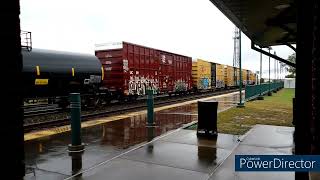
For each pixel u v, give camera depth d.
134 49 20.81
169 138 8.44
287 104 20.61
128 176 5.13
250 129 9.88
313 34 3.01
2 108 1.72
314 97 3.14
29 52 12.97
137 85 21.09
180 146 7.41
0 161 1.71
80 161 6.14
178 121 12.38
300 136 3.16
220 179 4.95
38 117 13.69
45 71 13.40
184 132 9.45
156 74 24.25
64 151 7.04
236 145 7.48
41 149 7.26
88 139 8.52
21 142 1.84
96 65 16.86
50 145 7.73
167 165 5.77
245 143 7.71
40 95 13.59
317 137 3.22
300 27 3.04
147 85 22.59
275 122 11.49
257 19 9.16
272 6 7.54
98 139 8.52
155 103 21.08
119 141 8.22
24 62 12.48
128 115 14.65
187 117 13.77
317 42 3.01
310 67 3.04
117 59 19.61
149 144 7.67
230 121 11.84
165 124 11.52
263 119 12.44
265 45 15.73
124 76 19.42
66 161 6.14
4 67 1.73
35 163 5.99
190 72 32.81
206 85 38.38
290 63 11.88
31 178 5.04
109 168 5.61
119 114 15.09
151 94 10.98
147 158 6.29
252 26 10.39
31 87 12.93
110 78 19.98
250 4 7.34
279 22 8.80
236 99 26.78
